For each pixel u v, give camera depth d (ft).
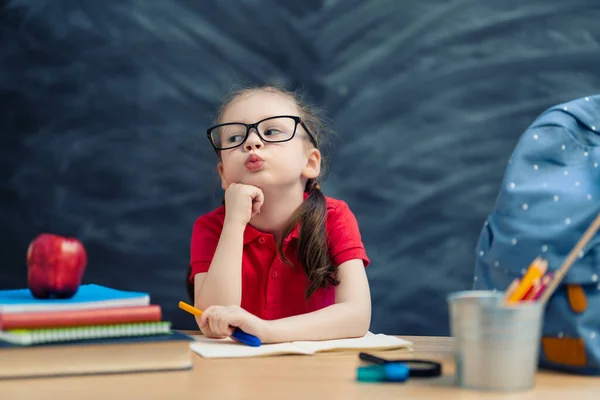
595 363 2.48
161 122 9.55
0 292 2.99
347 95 9.18
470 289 8.95
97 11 9.69
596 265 2.50
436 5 9.07
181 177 9.51
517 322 2.25
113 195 9.60
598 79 8.80
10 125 9.78
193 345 3.20
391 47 9.13
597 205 2.56
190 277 4.57
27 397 2.17
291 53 9.29
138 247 9.54
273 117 4.17
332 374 2.56
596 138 2.84
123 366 2.53
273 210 4.33
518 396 2.22
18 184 9.76
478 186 8.96
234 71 9.40
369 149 9.14
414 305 9.05
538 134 2.80
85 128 9.66
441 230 9.02
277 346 3.17
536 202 2.68
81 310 2.51
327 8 9.22
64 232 9.66
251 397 2.19
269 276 4.41
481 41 8.98
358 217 9.13
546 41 8.89
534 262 2.40
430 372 2.52
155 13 9.58
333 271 4.24
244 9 9.39
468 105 9.00
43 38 9.76
